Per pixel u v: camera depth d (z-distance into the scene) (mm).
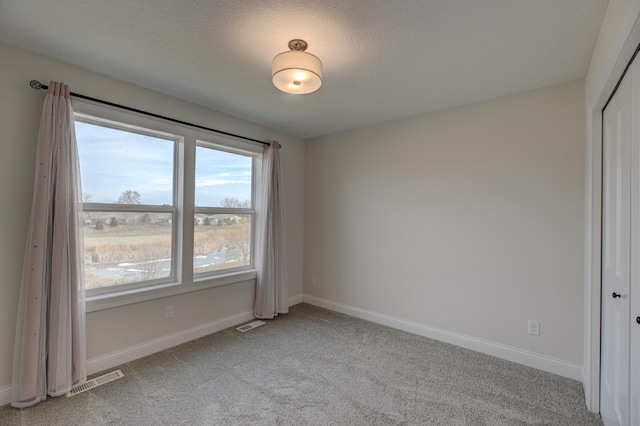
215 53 2156
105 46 2076
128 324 2635
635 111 1397
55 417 1905
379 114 3354
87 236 2477
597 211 2057
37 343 2033
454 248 3078
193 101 3033
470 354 2838
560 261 2514
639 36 1255
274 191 3805
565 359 2479
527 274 2662
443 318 3139
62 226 2141
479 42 1961
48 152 2104
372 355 2795
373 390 2244
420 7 1642
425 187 3285
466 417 1959
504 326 2773
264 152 3775
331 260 4117
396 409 2033
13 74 2074
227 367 2553
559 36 1876
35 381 2018
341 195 4027
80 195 2268
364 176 3801
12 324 2070
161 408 2010
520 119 2711
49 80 2209
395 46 2023
